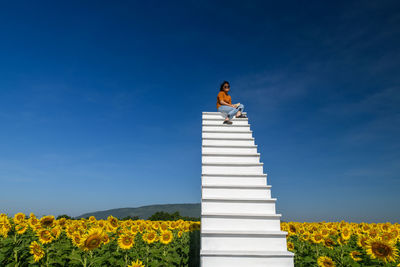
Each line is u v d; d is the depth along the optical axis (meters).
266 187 4.98
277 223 4.41
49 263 3.91
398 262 4.04
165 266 4.57
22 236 5.01
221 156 5.99
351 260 4.52
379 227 6.57
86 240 3.75
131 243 4.60
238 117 7.81
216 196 4.97
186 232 6.97
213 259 3.86
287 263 3.84
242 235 4.13
